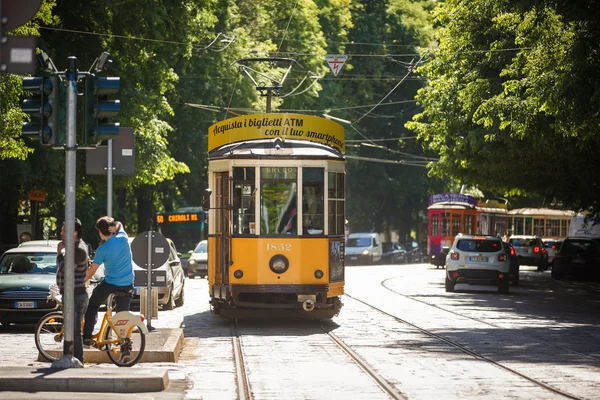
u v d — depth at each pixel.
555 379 40.75
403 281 126.00
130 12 106.00
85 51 105.94
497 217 184.50
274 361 46.53
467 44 103.12
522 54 81.25
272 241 62.91
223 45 154.88
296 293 62.94
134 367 43.03
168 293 76.81
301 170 63.44
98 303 42.91
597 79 69.31
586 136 73.75
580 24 69.56
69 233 38.44
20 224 124.25
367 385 38.81
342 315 73.62
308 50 185.38
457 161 113.81
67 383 35.72
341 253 66.00
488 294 102.50
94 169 56.47
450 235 170.00
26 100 37.97
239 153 63.53
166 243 55.25
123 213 149.25
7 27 32.34
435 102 110.69
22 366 39.09
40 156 100.56
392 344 53.94
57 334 44.84
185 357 47.97
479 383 39.41
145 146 116.75
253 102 160.25
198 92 152.75
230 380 40.09
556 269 137.25
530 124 84.56
